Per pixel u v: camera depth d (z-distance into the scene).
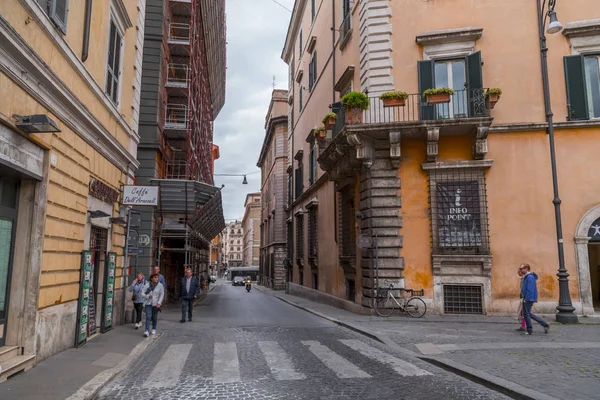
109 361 7.63
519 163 13.76
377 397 5.62
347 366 7.34
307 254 26.09
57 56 7.67
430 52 14.62
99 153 10.22
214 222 28.67
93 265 10.48
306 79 27.08
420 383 6.27
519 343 8.89
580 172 13.53
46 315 7.45
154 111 18.02
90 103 9.49
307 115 26.39
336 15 19.77
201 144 34.81
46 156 7.36
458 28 14.45
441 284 13.52
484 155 13.74
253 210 88.44
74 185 8.61
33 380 6.19
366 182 14.34
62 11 7.68
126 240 12.56
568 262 13.22
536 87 13.99
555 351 8.05
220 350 8.89
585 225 13.23
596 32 13.80
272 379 6.55
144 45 18.44
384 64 14.68
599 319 12.42
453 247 13.58
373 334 10.23
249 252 90.56
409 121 13.30
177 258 24.73
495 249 13.48
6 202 6.83
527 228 13.50
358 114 13.80
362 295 14.90
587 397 5.27
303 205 27.72
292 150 32.56
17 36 5.99
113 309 11.63
